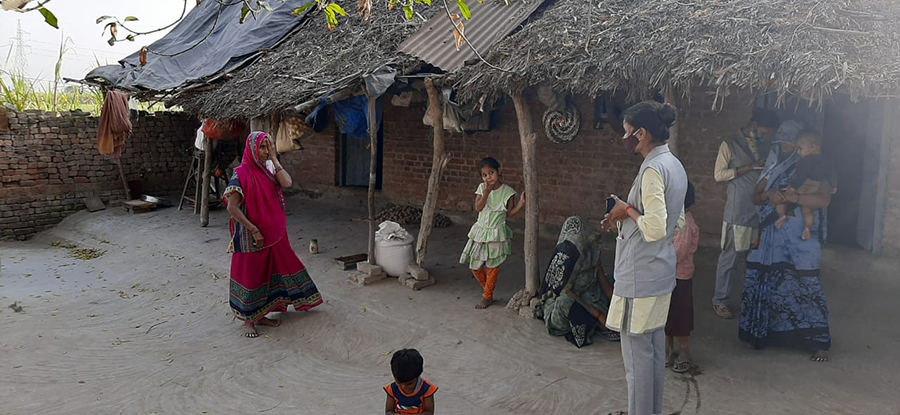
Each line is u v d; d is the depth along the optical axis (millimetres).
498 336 5613
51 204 11930
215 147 11914
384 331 5949
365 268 7336
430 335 5762
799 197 4699
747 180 5469
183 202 12758
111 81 11578
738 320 5684
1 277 8555
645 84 4977
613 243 8414
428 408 3762
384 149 11320
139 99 10820
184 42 11750
